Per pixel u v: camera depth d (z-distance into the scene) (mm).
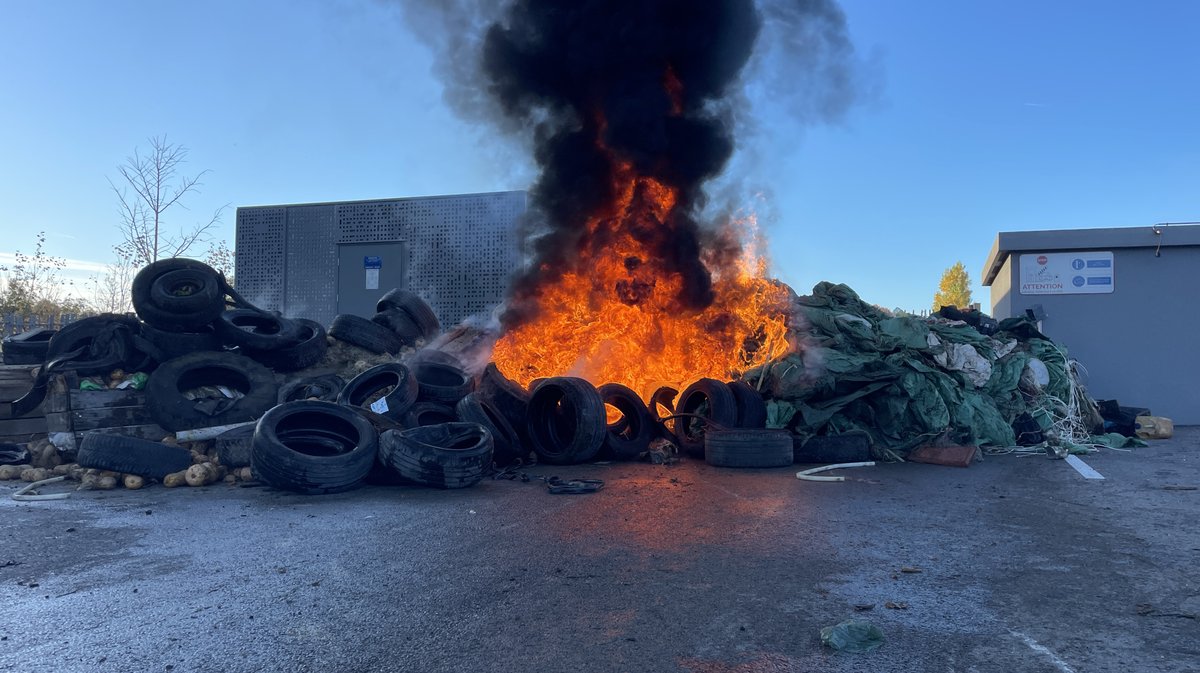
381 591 4305
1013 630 3639
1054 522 6047
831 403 10336
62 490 7637
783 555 5039
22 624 3770
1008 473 8773
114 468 7672
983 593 4207
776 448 9258
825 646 3455
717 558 4969
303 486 7293
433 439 8250
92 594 4254
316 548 5281
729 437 9336
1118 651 3373
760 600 4109
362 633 3658
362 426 8102
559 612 3939
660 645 3490
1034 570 4660
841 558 4953
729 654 3383
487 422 9469
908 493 7438
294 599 4160
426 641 3555
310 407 8172
